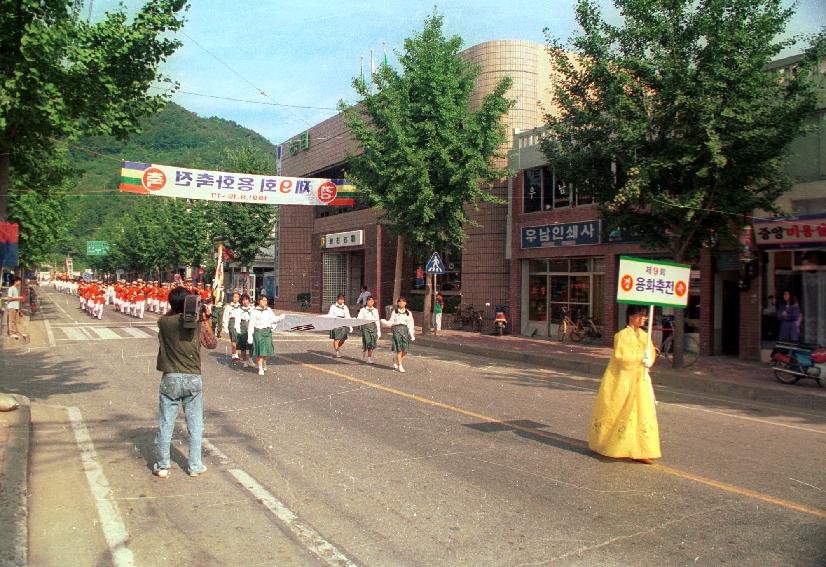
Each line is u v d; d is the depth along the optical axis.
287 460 6.89
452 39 21.66
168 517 5.25
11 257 9.03
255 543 4.76
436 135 21.20
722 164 12.32
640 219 14.80
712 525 5.19
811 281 15.17
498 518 5.28
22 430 7.61
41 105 7.79
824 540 4.91
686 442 8.11
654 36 13.39
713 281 17.30
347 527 5.07
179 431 8.19
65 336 21.14
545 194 22.77
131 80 8.70
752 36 12.60
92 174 61.72
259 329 13.23
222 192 22.30
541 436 8.13
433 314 25.45
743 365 15.51
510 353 18.03
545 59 24.91
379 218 23.70
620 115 13.73
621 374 7.09
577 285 21.72
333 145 34.84
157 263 62.97
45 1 7.85
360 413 9.41
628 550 4.68
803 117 12.66
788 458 7.40
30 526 5.04
